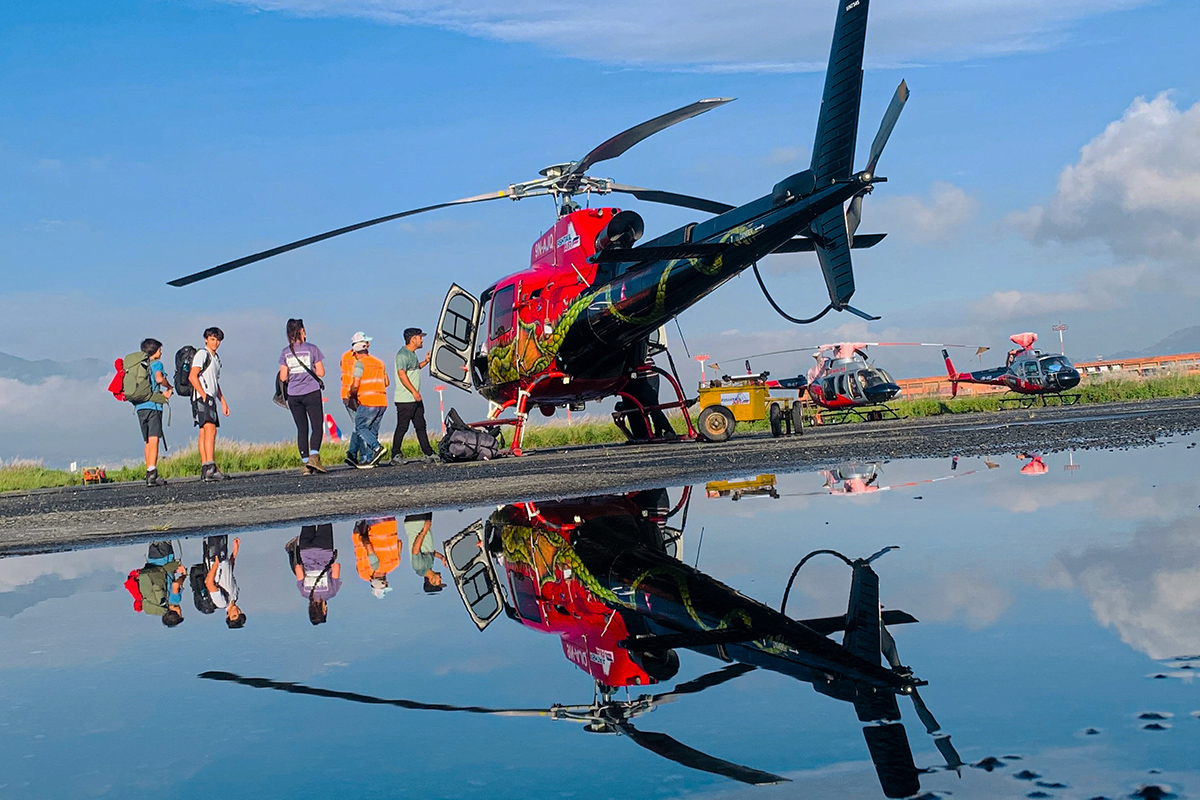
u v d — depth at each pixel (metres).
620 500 3.63
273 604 1.76
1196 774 0.59
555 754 0.74
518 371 10.10
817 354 18.77
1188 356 29.36
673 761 0.69
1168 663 0.87
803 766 0.66
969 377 20.95
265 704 1.00
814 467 4.93
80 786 0.75
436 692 1.01
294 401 10.92
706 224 7.25
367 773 0.73
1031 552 1.64
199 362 10.95
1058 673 0.86
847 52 6.28
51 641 1.48
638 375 10.20
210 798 0.70
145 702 1.04
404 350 12.09
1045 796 0.56
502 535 2.73
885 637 1.07
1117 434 6.14
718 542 2.18
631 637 1.21
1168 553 1.53
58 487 15.02
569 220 9.47
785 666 0.98
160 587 2.12
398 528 3.23
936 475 3.82
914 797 0.57
